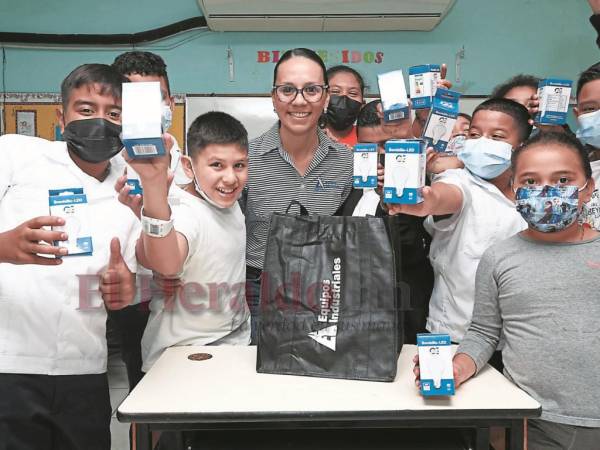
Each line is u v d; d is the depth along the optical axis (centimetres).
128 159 92
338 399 98
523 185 117
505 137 146
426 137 133
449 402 97
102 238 124
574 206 111
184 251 117
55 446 126
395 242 116
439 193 125
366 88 327
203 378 108
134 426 96
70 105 120
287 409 94
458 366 107
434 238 151
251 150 169
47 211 120
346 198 168
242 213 153
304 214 125
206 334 134
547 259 114
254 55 331
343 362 108
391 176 112
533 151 115
